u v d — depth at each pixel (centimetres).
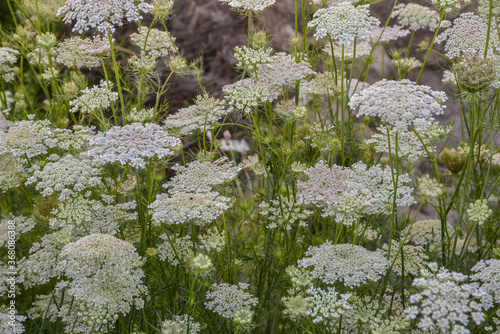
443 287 114
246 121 154
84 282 119
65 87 132
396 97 123
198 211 121
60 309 127
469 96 129
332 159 129
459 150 137
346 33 129
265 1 137
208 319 129
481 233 139
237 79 184
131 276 121
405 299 129
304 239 137
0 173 128
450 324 114
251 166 136
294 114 127
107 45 133
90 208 128
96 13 128
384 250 129
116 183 131
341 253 123
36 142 128
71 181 126
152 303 129
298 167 130
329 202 122
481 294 113
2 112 138
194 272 123
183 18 202
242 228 138
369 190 127
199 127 133
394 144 131
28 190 136
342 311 117
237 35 193
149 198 129
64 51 139
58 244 128
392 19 183
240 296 123
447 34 136
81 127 132
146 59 132
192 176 128
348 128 137
